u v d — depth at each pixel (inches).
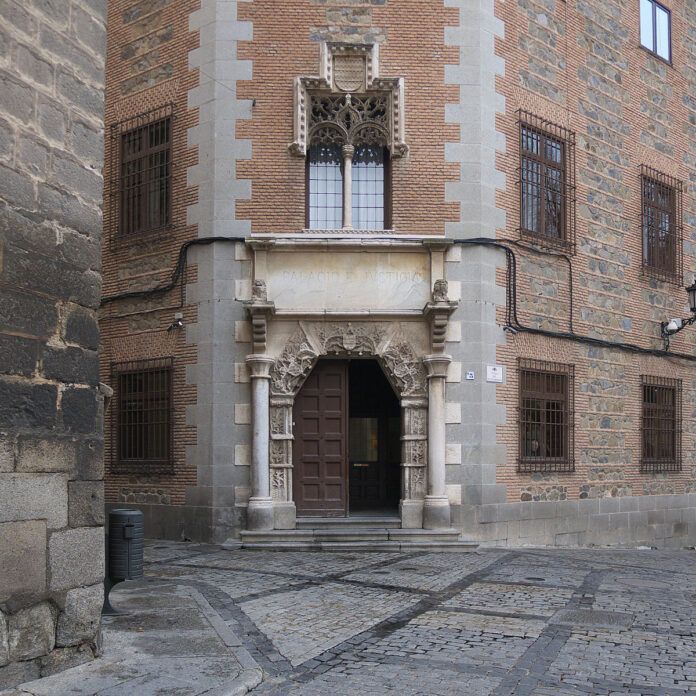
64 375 244.1
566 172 619.2
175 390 560.7
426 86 564.4
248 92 557.6
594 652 273.0
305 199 561.0
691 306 652.7
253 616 315.3
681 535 693.9
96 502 252.4
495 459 550.6
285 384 539.8
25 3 238.2
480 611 331.6
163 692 218.7
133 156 605.0
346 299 544.4
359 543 508.7
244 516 530.9
